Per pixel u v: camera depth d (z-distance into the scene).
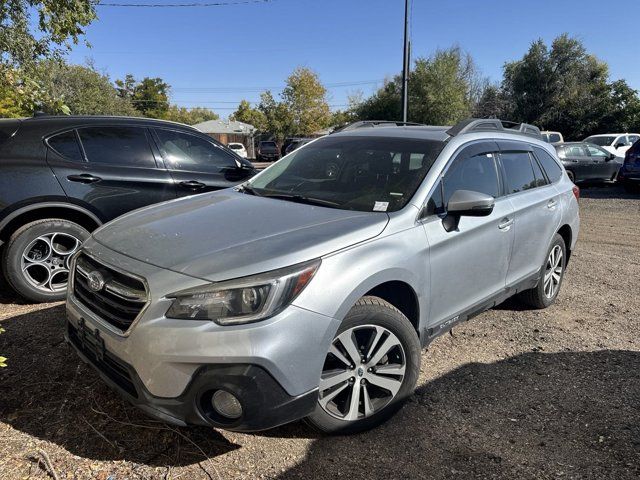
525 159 4.60
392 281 2.97
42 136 4.73
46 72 9.41
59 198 4.62
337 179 3.69
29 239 4.52
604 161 16.64
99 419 2.99
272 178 4.02
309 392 2.52
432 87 39.94
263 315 2.39
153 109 77.88
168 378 2.37
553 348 4.21
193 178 5.43
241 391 2.34
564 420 3.17
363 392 2.89
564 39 38.50
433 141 3.78
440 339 4.32
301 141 18.16
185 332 2.34
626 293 5.73
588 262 7.13
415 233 3.12
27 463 2.60
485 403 3.35
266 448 2.81
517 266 4.26
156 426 2.95
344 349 2.76
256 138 58.59
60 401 3.15
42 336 3.98
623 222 10.47
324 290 2.56
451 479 2.64
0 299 4.79
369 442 2.90
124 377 2.56
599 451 2.88
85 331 2.78
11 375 3.41
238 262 2.49
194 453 2.75
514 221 4.07
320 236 2.75
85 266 2.88
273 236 2.76
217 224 2.98
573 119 38.78
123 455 2.70
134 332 2.44
